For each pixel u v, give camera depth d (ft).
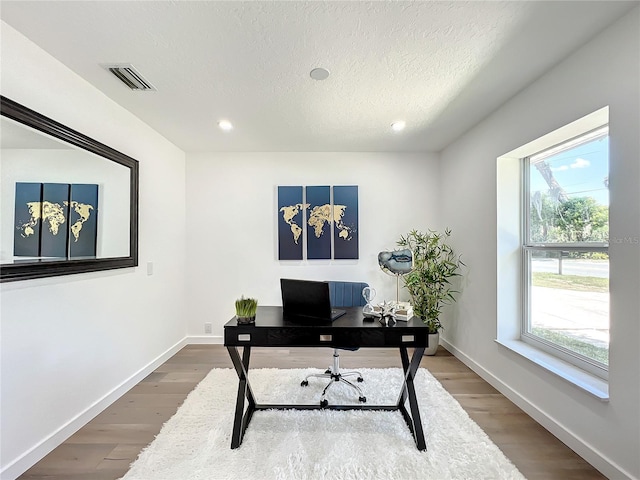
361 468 5.42
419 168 12.57
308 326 6.02
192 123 9.41
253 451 5.86
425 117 9.07
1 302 5.15
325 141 11.18
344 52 5.94
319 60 6.19
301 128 9.88
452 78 6.91
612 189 5.25
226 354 11.19
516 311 8.60
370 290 6.97
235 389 8.41
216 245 12.41
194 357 10.93
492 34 5.45
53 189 6.02
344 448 5.92
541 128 6.86
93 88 7.20
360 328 5.98
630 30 4.94
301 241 12.39
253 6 4.76
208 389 8.40
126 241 8.36
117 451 5.97
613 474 5.18
